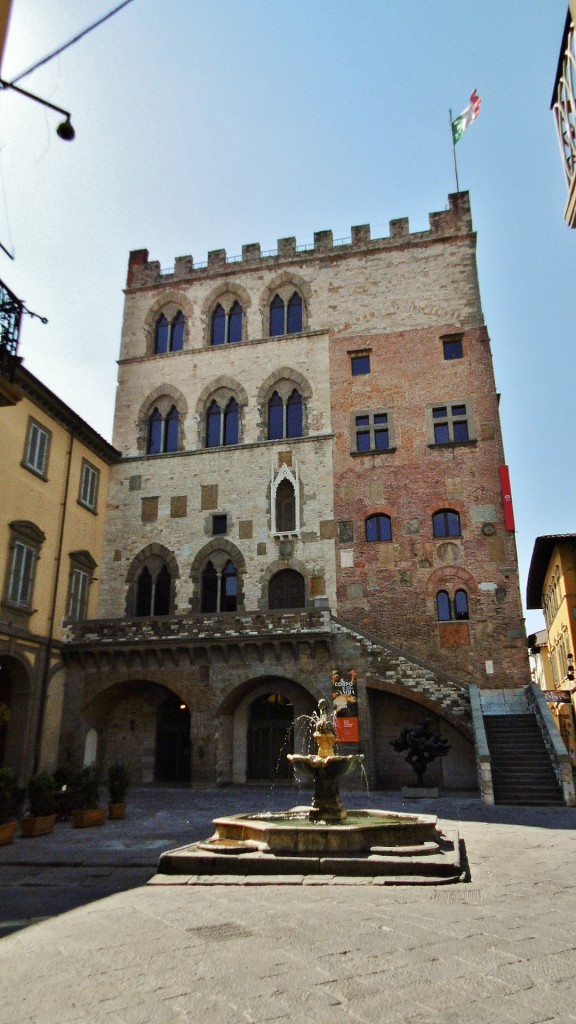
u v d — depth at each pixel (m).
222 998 6.70
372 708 31.28
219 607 35.88
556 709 49.62
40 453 31.94
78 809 20.25
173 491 38.19
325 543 35.38
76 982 7.22
